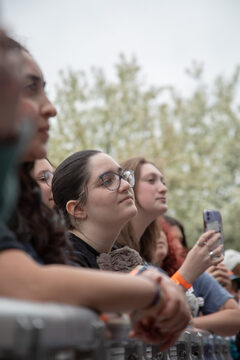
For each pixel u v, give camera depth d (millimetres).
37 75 1398
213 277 4098
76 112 18266
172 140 19984
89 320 1106
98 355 1135
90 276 1148
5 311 894
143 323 1421
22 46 1421
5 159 925
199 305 3646
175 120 22172
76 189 2471
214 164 21562
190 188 20125
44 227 1568
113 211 2432
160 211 3461
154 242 3629
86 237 2434
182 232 4602
